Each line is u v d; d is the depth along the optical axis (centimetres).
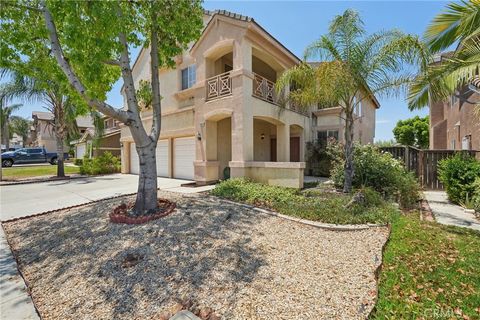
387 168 894
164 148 1538
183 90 1403
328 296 310
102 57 500
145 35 723
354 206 644
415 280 342
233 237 497
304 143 1633
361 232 525
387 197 790
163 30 699
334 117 1703
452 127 1680
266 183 1002
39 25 579
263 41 1148
